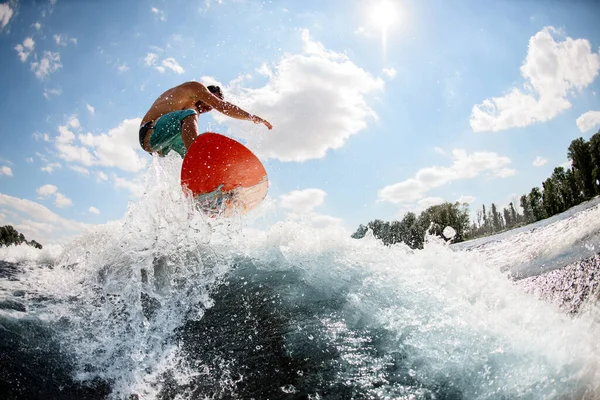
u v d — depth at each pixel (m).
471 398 1.47
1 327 1.69
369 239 2.51
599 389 1.39
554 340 1.64
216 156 3.40
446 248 2.34
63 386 1.54
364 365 1.63
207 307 2.05
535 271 2.75
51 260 2.86
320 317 1.92
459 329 1.73
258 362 1.71
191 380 1.65
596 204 4.14
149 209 2.54
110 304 2.02
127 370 1.69
